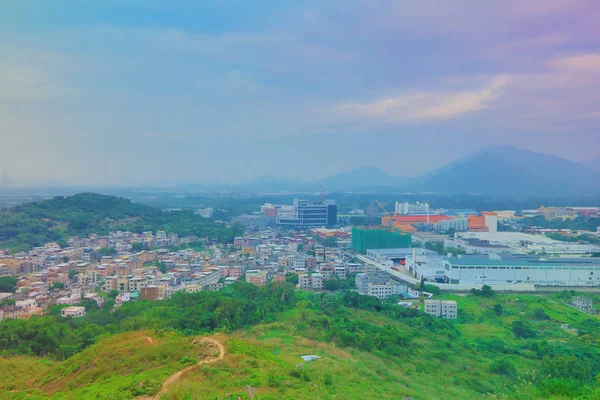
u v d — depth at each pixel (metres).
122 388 96.50
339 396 104.81
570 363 156.25
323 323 197.75
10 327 180.12
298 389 100.88
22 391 119.31
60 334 180.88
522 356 183.88
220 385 96.12
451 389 138.12
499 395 135.25
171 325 191.88
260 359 116.38
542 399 123.62
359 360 154.25
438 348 186.62
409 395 122.12
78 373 122.00
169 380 99.88
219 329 186.50
